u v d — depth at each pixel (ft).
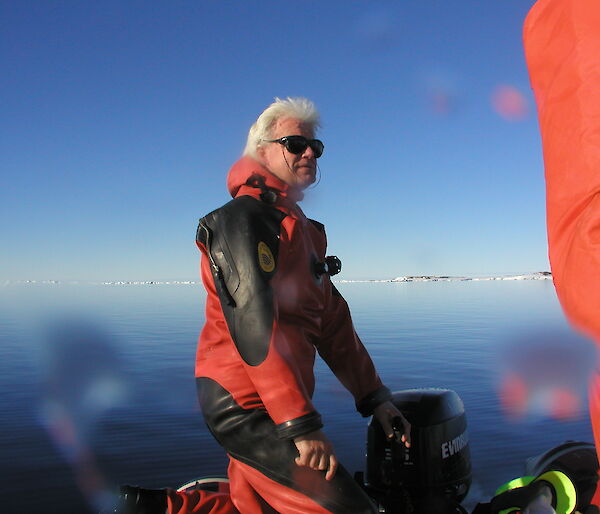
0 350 52.13
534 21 3.43
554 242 3.24
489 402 23.88
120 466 16.15
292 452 5.23
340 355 6.63
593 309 2.90
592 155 2.97
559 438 17.92
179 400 25.86
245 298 5.14
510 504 5.44
